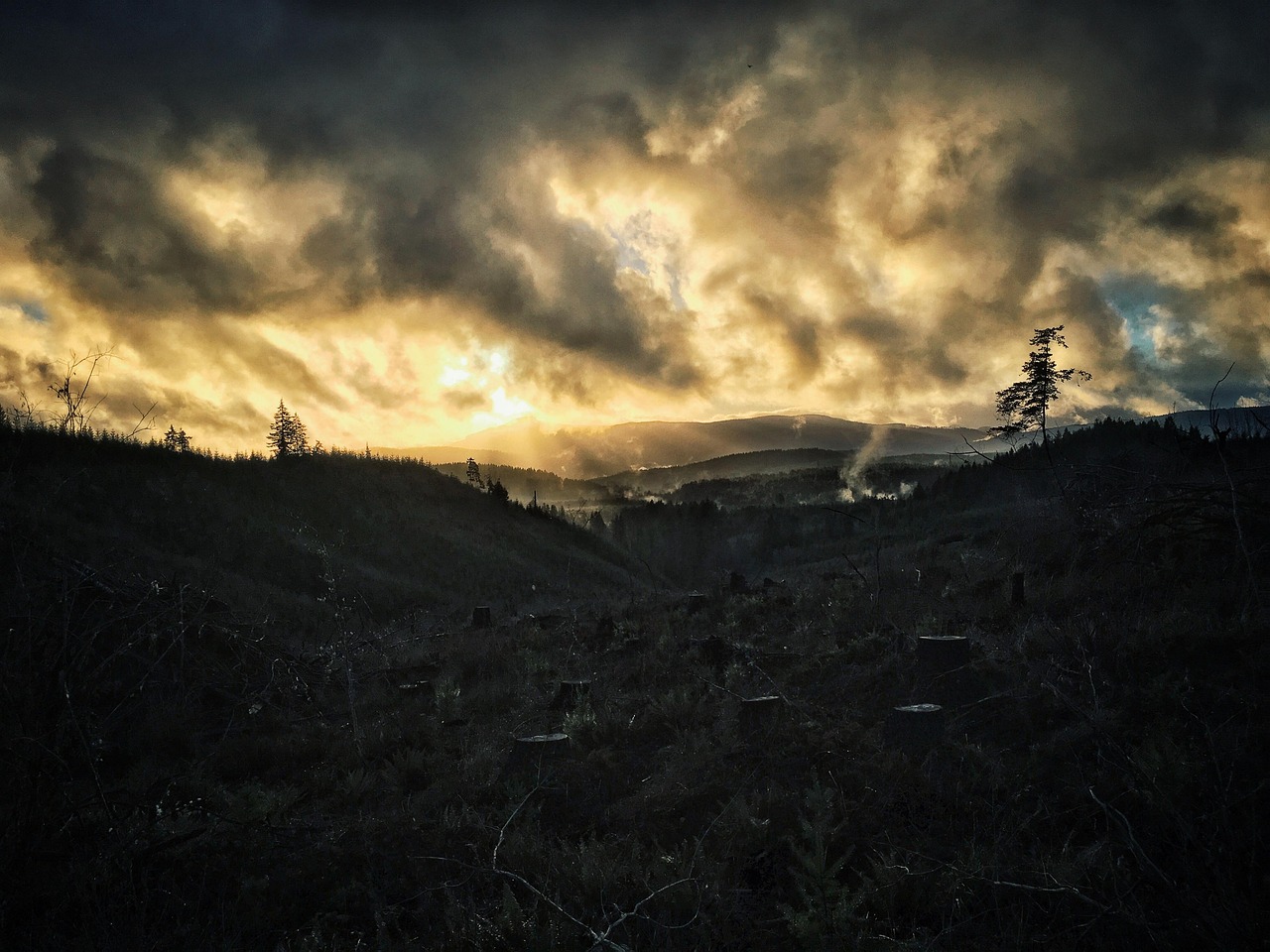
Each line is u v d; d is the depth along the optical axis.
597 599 26.03
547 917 4.75
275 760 8.98
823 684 9.06
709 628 13.54
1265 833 4.45
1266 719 5.81
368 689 12.53
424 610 31.62
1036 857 4.69
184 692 10.45
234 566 30.08
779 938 4.42
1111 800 5.12
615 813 6.45
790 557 73.69
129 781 7.39
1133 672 7.11
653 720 8.70
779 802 5.99
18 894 4.78
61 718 5.63
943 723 6.84
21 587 6.50
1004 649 8.40
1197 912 3.63
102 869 5.23
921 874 4.62
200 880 5.59
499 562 50.03
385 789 7.66
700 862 5.11
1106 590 9.53
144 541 26.75
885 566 16.17
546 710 10.07
